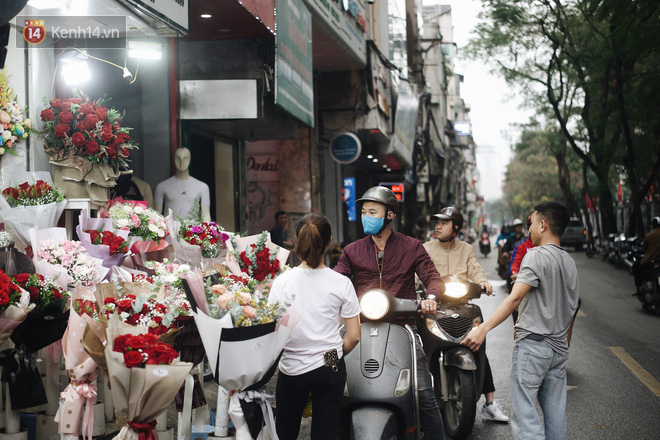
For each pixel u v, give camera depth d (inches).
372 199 193.3
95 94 371.9
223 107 426.9
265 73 433.4
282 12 414.3
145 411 140.9
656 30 451.8
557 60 1029.2
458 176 2719.0
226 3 350.9
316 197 722.8
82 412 165.3
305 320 153.9
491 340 401.7
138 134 398.0
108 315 150.7
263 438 164.7
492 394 248.2
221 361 147.9
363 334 179.3
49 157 247.0
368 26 770.8
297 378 154.1
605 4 424.2
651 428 230.2
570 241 1632.6
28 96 265.9
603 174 1116.5
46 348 193.2
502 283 737.0
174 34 292.8
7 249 194.2
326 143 796.0
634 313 518.9
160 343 141.7
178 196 362.6
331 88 743.1
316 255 155.4
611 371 317.4
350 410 172.1
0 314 161.9
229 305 152.7
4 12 187.8
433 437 177.6
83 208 246.8
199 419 193.3
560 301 167.9
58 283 194.9
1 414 187.3
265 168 700.0
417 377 177.0
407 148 1008.9
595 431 227.3
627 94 924.0
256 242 236.8
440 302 238.2
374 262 198.5
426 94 1393.9
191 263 255.3
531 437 163.2
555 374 169.3
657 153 1003.9
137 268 238.5
